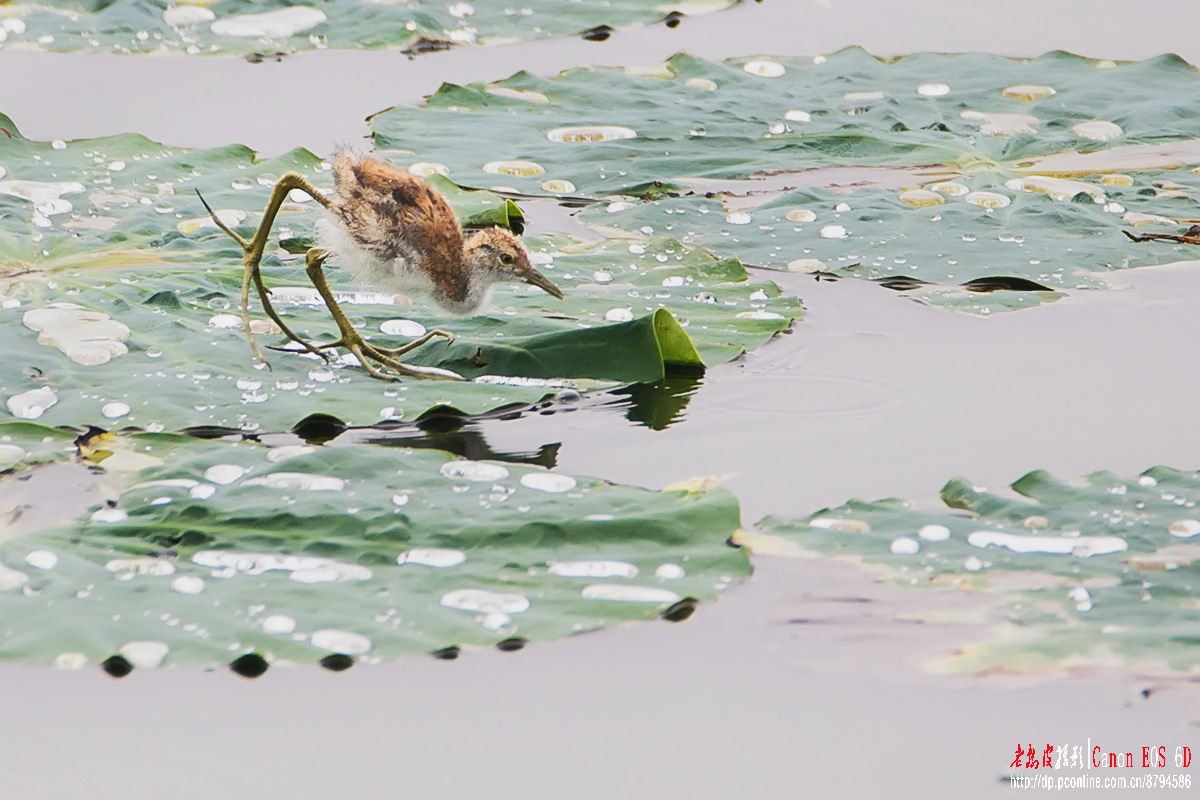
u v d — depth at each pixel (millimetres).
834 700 8984
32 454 12180
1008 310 16594
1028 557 10469
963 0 33062
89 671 9195
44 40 27531
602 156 22797
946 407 13766
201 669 9305
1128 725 8672
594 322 15922
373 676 9305
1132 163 22828
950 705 8906
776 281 17734
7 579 10156
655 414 13703
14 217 18047
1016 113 25266
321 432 13164
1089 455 12500
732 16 31672
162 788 8203
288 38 28562
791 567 10484
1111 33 30391
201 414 13148
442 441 13047
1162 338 15570
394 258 14148
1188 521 10820
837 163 22938
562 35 29812
